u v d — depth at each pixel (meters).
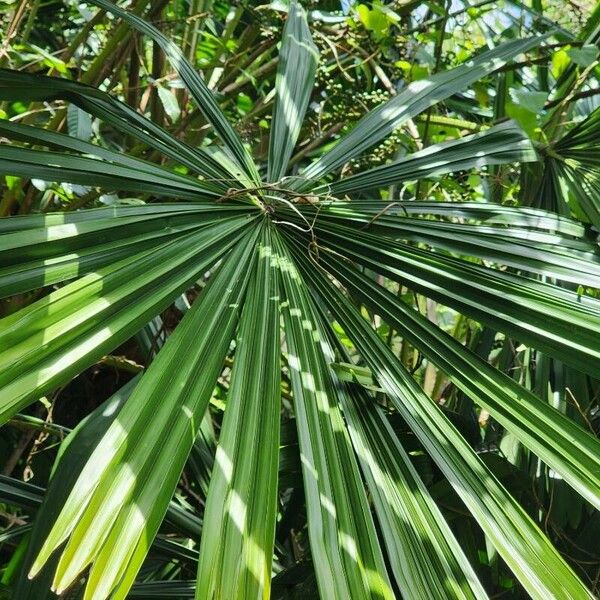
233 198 0.96
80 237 0.75
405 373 0.82
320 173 1.07
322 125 1.71
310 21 1.52
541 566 0.64
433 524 0.68
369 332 0.86
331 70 1.52
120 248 0.77
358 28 1.56
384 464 0.73
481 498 0.70
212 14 1.65
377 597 0.59
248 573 0.56
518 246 0.93
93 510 0.55
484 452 1.14
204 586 0.54
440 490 1.06
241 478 0.62
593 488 0.69
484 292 0.87
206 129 1.58
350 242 0.95
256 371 0.74
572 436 0.72
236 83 1.59
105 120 0.96
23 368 0.62
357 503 0.67
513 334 0.83
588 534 1.13
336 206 1.00
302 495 1.23
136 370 1.53
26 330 0.64
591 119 1.23
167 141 1.00
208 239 0.87
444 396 1.63
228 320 0.78
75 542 0.53
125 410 0.62
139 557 0.53
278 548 1.24
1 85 0.90
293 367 0.77
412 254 0.92
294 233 0.96
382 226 0.97
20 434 1.66
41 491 1.17
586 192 1.19
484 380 0.79
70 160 0.86
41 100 0.95
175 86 1.36
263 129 1.73
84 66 1.83
